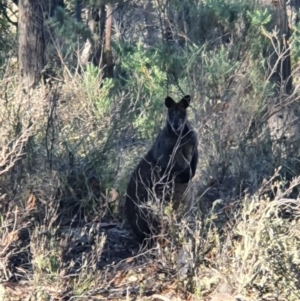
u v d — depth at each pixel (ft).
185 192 36.52
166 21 61.26
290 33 69.05
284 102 48.65
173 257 31.07
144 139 47.11
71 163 40.16
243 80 47.88
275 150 44.06
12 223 31.91
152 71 53.72
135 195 36.78
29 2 74.79
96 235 34.14
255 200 32.35
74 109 49.14
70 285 29.58
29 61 74.18
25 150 36.73
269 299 28.12
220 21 53.78
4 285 29.45
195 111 45.88
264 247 28.45
